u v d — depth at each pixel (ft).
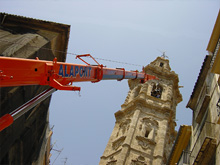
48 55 99.09
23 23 101.86
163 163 146.51
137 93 203.10
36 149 107.86
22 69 56.70
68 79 70.28
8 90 71.26
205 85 84.99
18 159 87.71
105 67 91.35
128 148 139.74
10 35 90.63
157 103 185.06
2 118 49.21
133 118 162.50
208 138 63.16
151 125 162.71
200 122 81.66
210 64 82.17
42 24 102.73
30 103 54.13
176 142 93.76
